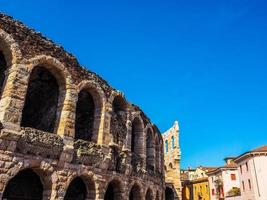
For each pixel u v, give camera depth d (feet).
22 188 71.97
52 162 68.69
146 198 117.50
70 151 71.92
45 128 82.58
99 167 81.30
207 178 290.76
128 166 94.53
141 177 106.01
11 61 66.54
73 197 85.10
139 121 114.21
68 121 73.87
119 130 97.04
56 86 83.15
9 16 67.15
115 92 95.20
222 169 260.01
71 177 72.18
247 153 206.90
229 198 244.01
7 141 60.44
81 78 82.02
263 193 193.16
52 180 67.67
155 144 134.82
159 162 136.15
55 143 69.26
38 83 84.23
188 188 322.96
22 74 66.08
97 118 87.30
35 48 70.69
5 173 59.26
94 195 78.84
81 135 91.66
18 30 68.03
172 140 208.03
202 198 293.43
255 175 198.80
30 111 87.86
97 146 81.61
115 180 88.89
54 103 82.48
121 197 89.92
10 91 63.31
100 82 89.20
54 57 74.64
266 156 200.95
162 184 138.62
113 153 86.58
